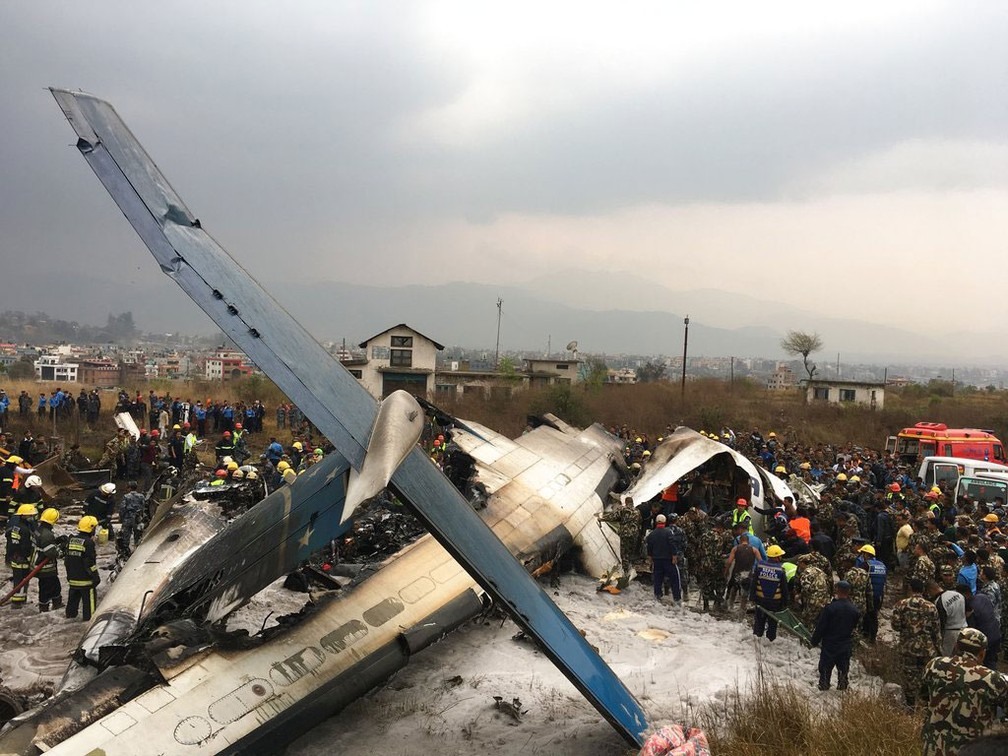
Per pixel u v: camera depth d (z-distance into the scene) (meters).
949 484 23.91
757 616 12.36
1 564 15.27
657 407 43.25
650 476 18.17
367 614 9.52
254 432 32.94
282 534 8.95
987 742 5.55
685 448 18.92
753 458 26.08
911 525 16.70
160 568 10.95
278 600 13.44
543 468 17.28
